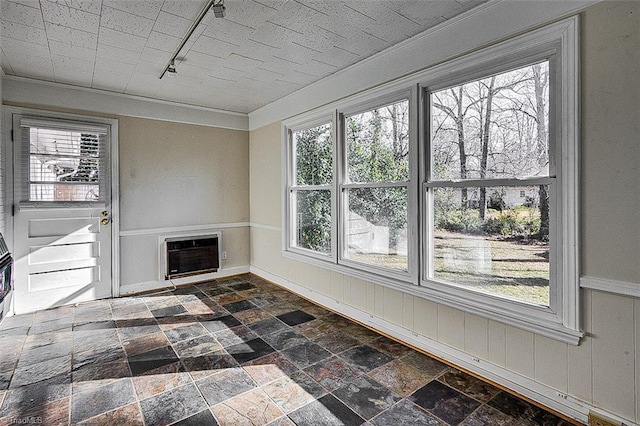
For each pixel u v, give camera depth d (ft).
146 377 7.38
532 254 6.64
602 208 5.57
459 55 7.49
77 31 8.06
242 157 16.26
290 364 7.93
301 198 13.17
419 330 8.68
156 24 7.75
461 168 7.79
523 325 6.53
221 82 11.77
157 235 13.97
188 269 14.60
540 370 6.40
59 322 10.42
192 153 14.74
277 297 12.86
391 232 9.51
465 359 7.63
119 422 5.93
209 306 11.88
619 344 5.47
